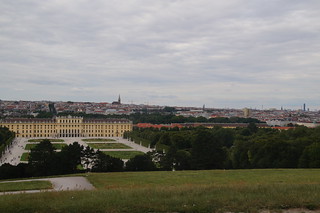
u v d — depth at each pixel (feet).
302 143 517.14
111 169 465.47
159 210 158.81
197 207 160.97
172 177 313.73
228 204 165.58
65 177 353.10
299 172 331.36
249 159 513.04
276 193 184.34
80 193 197.88
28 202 170.19
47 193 199.72
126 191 199.82
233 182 273.75
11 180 366.22
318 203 164.86
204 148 506.89
